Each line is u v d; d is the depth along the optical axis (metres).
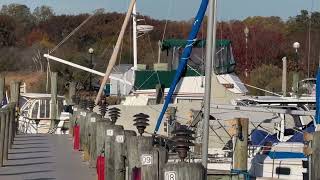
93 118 21.16
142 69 35.88
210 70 13.31
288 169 21.67
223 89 29.67
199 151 20.03
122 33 35.09
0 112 20.75
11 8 133.88
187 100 32.03
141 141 11.48
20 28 126.75
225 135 24.16
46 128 44.72
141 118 12.74
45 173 19.17
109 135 14.95
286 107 25.84
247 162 21.14
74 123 31.94
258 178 21.61
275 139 23.83
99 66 78.81
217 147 24.06
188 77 32.38
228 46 34.06
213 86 29.56
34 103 45.31
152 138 11.59
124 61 75.94
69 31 116.44
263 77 58.06
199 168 7.74
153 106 29.48
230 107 24.64
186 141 8.46
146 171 9.91
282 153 21.97
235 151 20.86
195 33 24.81
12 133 27.81
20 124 44.41
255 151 22.36
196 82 32.28
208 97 13.20
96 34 110.12
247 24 83.00
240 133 20.84
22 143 29.64
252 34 80.06
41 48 107.44
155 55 73.44
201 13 24.42
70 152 25.72
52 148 27.31
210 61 13.36
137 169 11.20
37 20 130.50
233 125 21.00
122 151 13.83
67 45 110.00
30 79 94.50
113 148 14.66
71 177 18.39
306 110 25.12
